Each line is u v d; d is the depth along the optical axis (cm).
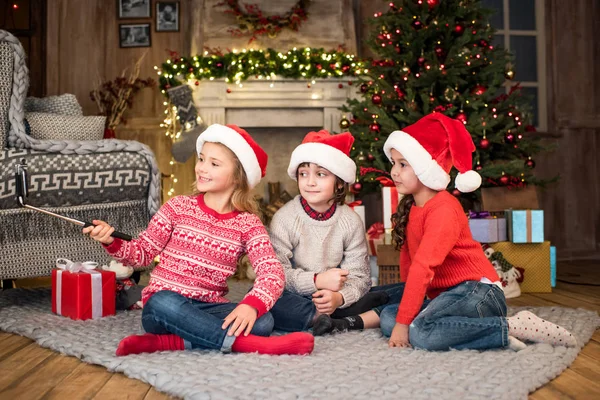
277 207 453
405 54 398
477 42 404
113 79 518
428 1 382
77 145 248
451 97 368
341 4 502
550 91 532
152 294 180
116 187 254
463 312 182
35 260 245
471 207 382
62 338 191
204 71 462
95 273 231
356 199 465
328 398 129
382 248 291
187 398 132
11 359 174
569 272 427
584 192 533
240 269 382
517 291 312
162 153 520
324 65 465
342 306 208
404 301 183
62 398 137
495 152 392
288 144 496
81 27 517
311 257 218
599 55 533
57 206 248
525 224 326
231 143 189
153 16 521
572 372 160
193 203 192
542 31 536
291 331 208
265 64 463
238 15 485
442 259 184
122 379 152
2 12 515
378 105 395
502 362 161
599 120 536
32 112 282
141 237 187
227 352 170
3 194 238
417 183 201
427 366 157
